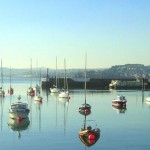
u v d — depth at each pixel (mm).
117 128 56812
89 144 44844
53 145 44312
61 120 65875
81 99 116375
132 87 180375
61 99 116812
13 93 149875
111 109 86375
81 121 64625
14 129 55875
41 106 93750
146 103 103312
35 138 48625
